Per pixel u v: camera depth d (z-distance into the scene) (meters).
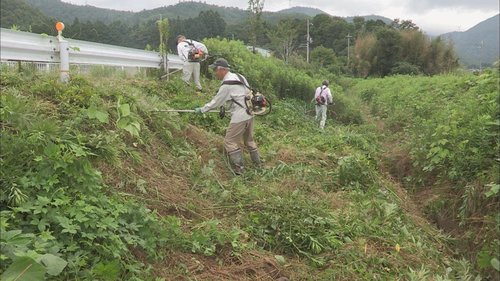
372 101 20.20
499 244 4.15
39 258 2.42
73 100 4.59
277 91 13.30
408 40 43.81
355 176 6.09
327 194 5.48
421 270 3.80
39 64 5.55
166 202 4.11
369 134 10.34
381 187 6.18
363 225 4.52
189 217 4.13
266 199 4.61
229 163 5.94
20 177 3.06
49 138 3.46
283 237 4.00
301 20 64.19
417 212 5.83
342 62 48.94
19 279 2.22
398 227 4.71
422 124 8.52
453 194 5.72
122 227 3.18
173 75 9.76
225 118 7.39
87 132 4.23
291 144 7.78
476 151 5.70
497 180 4.84
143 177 4.30
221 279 3.32
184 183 4.72
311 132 9.76
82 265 2.69
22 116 3.53
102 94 5.10
